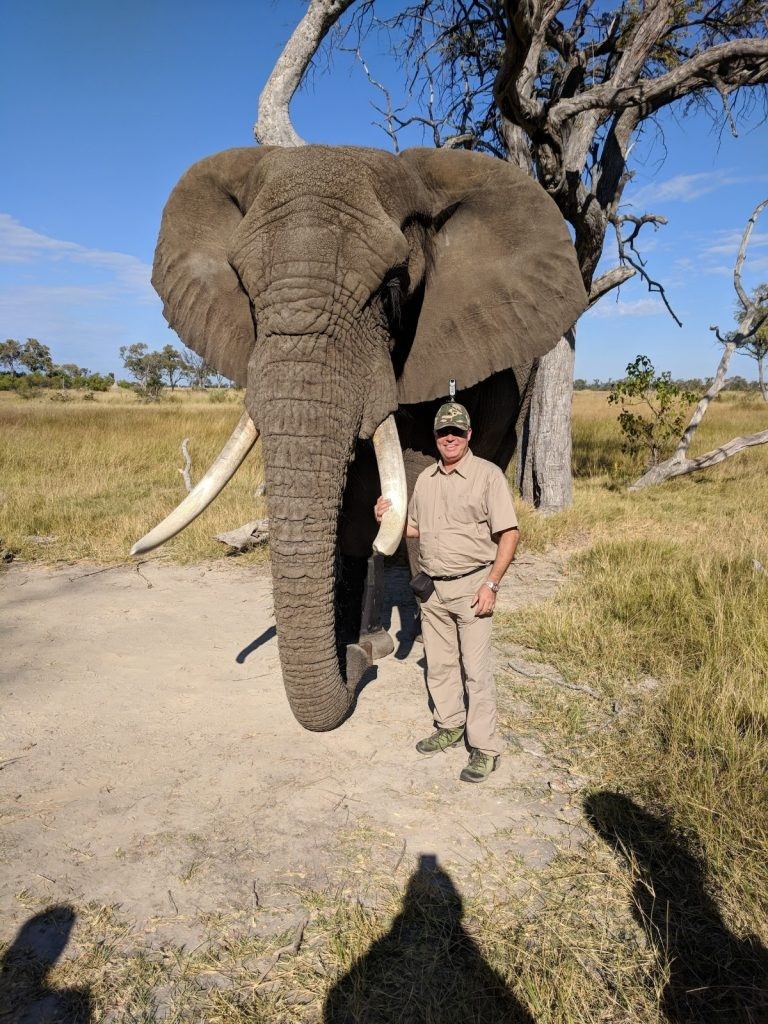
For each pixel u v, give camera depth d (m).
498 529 3.50
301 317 2.99
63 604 6.59
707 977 2.46
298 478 3.01
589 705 4.43
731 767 3.46
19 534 8.85
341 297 3.05
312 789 3.60
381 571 5.26
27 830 3.30
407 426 4.26
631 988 2.41
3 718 4.39
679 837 3.13
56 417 24.00
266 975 2.49
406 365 3.82
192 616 6.26
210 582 7.27
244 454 3.42
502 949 2.58
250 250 3.10
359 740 4.09
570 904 2.79
